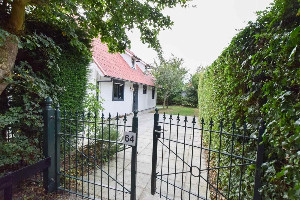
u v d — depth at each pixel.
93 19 2.90
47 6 2.38
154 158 2.55
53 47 2.72
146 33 3.12
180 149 4.80
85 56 3.65
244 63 1.87
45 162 2.38
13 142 2.41
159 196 2.59
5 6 2.28
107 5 2.69
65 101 3.40
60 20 2.79
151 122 9.09
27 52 2.83
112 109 9.77
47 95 2.82
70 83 3.50
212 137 3.80
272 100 1.27
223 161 2.58
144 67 17.14
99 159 3.65
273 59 1.43
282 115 1.17
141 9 2.70
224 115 2.60
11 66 2.03
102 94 8.68
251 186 1.65
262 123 1.52
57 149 2.57
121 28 2.96
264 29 1.66
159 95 21.03
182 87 19.83
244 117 1.96
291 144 1.10
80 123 3.81
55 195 2.53
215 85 3.52
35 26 2.91
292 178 1.13
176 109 17.17
